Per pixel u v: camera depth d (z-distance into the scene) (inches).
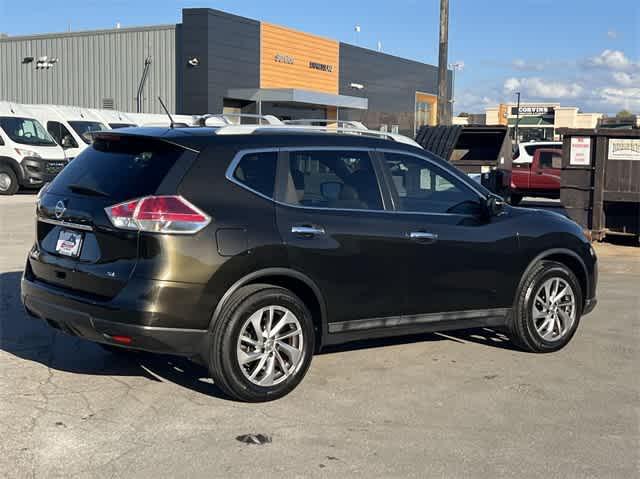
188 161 195.3
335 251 212.2
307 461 167.8
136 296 185.3
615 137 525.0
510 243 249.3
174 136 199.3
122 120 1051.3
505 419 197.2
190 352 192.4
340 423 191.0
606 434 188.5
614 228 543.5
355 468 165.0
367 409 201.3
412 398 211.0
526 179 904.9
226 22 1408.7
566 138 539.5
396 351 257.6
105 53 1503.4
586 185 538.3
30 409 193.5
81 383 214.8
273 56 1531.7
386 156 232.2
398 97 2066.9
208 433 181.8
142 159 199.9
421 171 238.5
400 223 226.5
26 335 261.6
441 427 190.4
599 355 259.4
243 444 175.9
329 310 214.7
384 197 227.9
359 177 225.0
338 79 1768.0
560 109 3757.4
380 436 183.5
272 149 210.1
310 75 1658.5
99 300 191.0
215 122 398.0
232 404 201.5
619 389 223.3
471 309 244.8
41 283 210.2
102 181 201.6
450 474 163.6
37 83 1582.2
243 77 1460.4
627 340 280.4
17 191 866.8
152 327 185.3
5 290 328.2
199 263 189.0
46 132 889.5
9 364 229.8
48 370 225.5
